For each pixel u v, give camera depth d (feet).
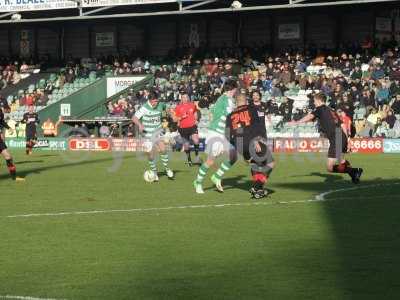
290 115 141.38
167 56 180.86
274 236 44.04
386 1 136.87
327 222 49.03
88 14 156.04
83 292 31.60
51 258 38.37
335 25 167.63
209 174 85.61
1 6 161.68
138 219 51.01
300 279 33.53
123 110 154.30
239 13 170.81
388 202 59.16
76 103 162.71
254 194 61.72
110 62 184.24
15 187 72.95
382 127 131.95
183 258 38.09
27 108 173.17
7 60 196.85
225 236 44.16
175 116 100.99
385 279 33.35
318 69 154.81
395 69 146.51
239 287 32.24
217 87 155.43
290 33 172.65
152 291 31.68
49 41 197.88
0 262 37.55
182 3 154.92
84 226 48.24
